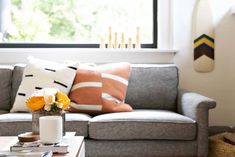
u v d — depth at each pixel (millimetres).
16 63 3057
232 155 2299
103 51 3057
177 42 3121
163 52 3102
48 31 3240
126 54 3094
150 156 2193
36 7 3236
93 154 2180
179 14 3109
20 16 3229
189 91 2822
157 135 2160
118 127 2143
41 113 1604
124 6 3234
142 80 2779
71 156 1402
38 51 3041
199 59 3082
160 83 2775
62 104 1630
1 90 2723
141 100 2762
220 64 3111
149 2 3207
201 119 2197
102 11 3234
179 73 3117
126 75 2672
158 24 3152
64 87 2492
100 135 2146
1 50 3014
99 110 2471
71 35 3238
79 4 3242
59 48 3078
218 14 3098
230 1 3084
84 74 2564
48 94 1618
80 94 2482
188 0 3104
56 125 1513
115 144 2176
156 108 2777
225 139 2508
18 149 1446
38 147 1449
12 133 2121
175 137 2174
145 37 3221
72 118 2182
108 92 2518
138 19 3221
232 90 3115
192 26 3109
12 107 2627
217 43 3107
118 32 3123
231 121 3121
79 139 1674
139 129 2148
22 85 2520
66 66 2582
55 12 3240
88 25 3240
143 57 3109
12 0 3215
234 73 3107
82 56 3080
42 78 2504
